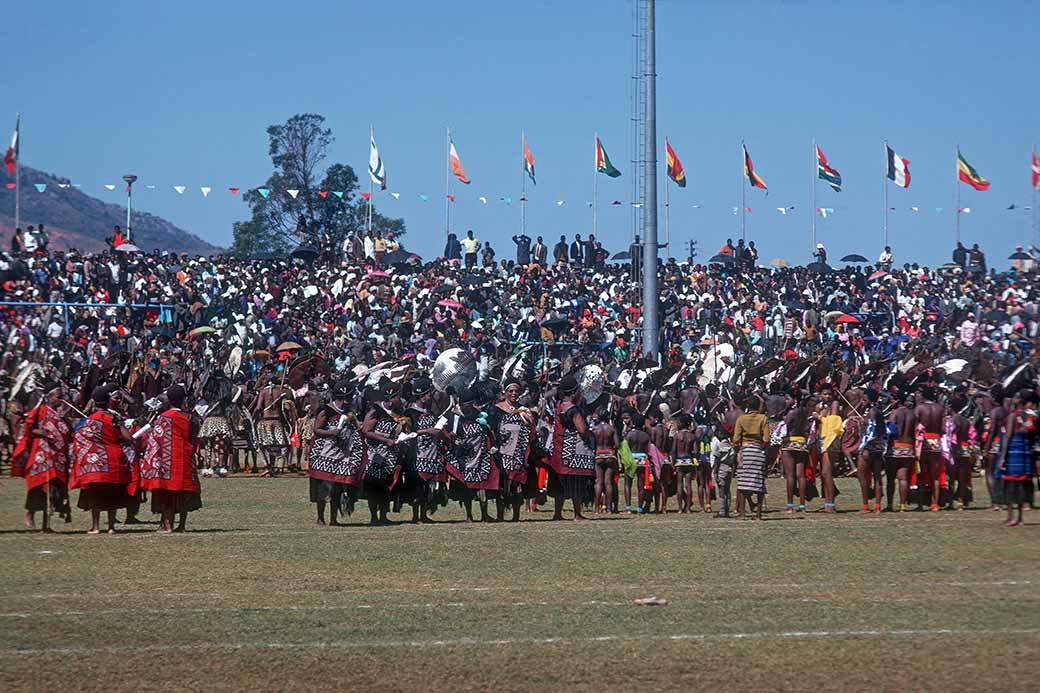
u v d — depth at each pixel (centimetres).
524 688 1179
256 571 1833
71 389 2902
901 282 7306
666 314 6119
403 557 1973
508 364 3797
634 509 2873
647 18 4834
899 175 7738
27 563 1905
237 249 11069
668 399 3381
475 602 1589
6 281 5891
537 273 6875
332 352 4956
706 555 1994
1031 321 6131
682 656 1288
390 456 2452
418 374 2895
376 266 6875
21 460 2327
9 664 1264
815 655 1285
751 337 5469
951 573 1811
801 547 2091
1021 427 2397
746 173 7562
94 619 1479
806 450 2822
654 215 4819
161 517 2359
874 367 3959
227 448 3731
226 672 1240
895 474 2800
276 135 10931
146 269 6397
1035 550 2047
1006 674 1208
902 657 1273
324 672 1240
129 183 7125
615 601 1591
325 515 2667
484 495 2528
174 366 3912
